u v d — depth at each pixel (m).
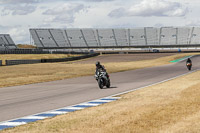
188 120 10.02
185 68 52.91
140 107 13.16
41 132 9.07
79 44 164.88
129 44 163.38
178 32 168.25
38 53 112.88
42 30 173.75
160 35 168.00
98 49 161.50
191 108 12.42
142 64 77.75
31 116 11.95
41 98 18.16
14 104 15.79
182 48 157.12
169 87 22.16
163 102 14.52
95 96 18.61
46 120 10.98
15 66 65.25
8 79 34.62
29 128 9.67
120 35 171.25
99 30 176.25
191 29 169.38
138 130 8.88
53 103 15.86
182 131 8.62
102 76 23.17
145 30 174.12
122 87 23.92
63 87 25.23
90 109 13.25
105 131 8.86
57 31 174.75
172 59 94.19
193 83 24.70
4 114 12.70
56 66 66.31
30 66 65.56
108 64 80.00
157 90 20.38
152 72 44.03
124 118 10.72
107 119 10.64
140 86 24.39
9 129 9.61
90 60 100.19
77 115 11.80
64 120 10.83
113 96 18.06
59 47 161.50
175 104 13.69
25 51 109.75
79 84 27.89
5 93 21.55
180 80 28.59
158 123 9.73
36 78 35.91
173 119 10.30
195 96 16.14
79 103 15.74
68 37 170.25
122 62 90.62
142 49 155.75
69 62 88.81
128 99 16.30
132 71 47.88
